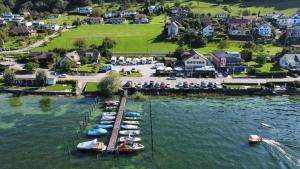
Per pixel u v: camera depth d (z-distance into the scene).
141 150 100.19
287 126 117.62
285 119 123.62
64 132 112.25
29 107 134.62
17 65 184.12
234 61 174.75
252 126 117.12
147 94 149.62
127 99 143.00
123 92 146.75
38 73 156.62
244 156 97.62
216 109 132.75
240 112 129.88
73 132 112.06
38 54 190.88
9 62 189.00
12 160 96.19
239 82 159.25
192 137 108.62
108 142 104.12
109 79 147.38
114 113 124.69
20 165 93.81
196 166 92.62
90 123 118.69
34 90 151.00
